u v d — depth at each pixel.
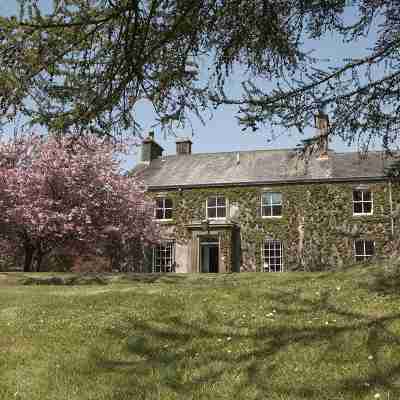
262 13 5.45
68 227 18.47
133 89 5.62
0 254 22.58
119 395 4.59
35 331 6.68
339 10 5.95
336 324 6.16
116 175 22.06
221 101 5.98
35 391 4.78
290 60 5.97
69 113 5.39
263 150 27.56
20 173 19.19
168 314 7.33
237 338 6.02
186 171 27.16
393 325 5.83
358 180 23.69
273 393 4.45
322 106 6.42
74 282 13.28
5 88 4.91
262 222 24.55
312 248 23.64
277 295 8.02
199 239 24.94
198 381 4.84
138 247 24.64
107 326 6.73
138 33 5.11
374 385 4.45
